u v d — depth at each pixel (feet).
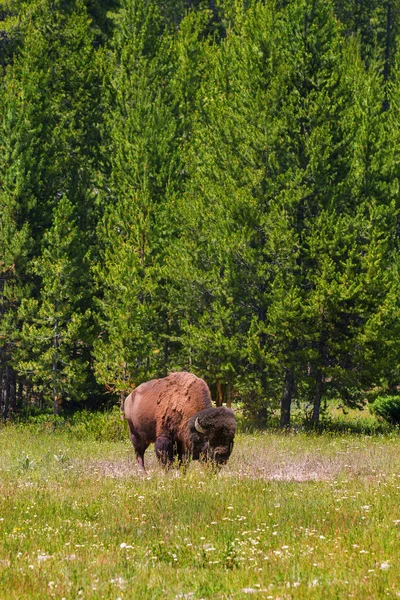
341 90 241.76
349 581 45.03
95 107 326.85
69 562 53.98
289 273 229.25
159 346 257.34
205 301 240.94
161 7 435.53
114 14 400.26
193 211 241.55
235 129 243.60
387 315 216.33
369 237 227.61
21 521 72.08
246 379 226.17
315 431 215.92
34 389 267.39
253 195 237.66
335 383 230.89
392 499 79.77
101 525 69.77
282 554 54.13
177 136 301.22
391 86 305.73
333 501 79.41
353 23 497.46
